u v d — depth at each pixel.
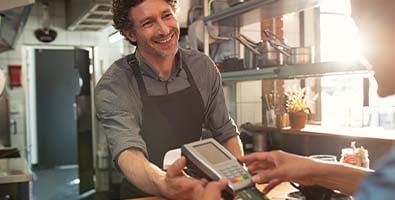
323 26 2.88
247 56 2.52
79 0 4.25
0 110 4.75
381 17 0.62
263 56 2.35
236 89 3.18
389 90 0.64
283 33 3.03
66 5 5.32
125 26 1.46
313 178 1.10
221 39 2.82
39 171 6.86
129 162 1.27
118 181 5.25
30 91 7.05
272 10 2.29
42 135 7.24
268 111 2.94
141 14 1.38
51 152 7.30
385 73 0.64
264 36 2.73
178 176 1.06
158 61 1.51
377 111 2.54
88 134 5.51
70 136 7.39
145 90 1.54
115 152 1.32
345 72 1.71
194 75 1.62
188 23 3.08
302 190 1.18
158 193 1.17
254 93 3.23
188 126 1.61
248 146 2.91
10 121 5.09
